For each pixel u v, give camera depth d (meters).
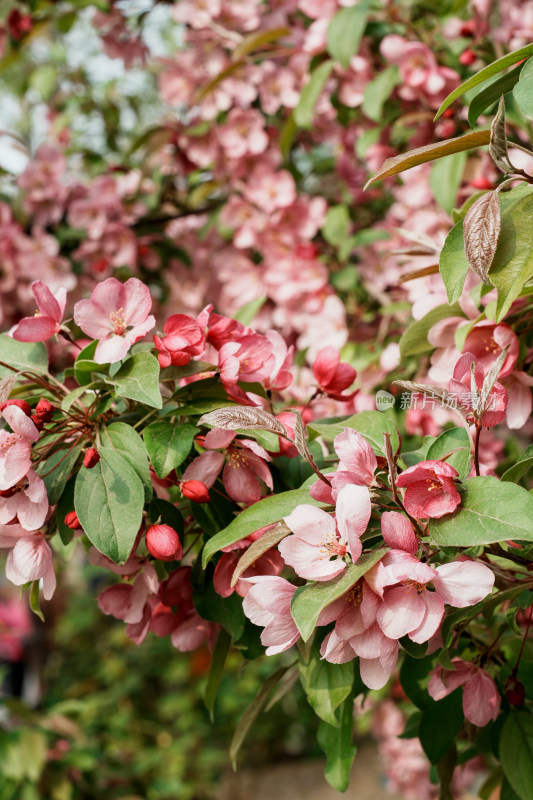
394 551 0.68
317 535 0.70
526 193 0.73
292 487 0.81
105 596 0.83
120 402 0.85
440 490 0.71
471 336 0.87
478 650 0.86
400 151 1.42
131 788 1.99
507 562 0.81
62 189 1.67
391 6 1.28
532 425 1.37
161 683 3.34
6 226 1.65
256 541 0.72
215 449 0.79
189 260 1.74
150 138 1.69
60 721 1.70
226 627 0.79
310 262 1.49
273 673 0.86
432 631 0.68
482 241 0.71
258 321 1.61
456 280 0.75
